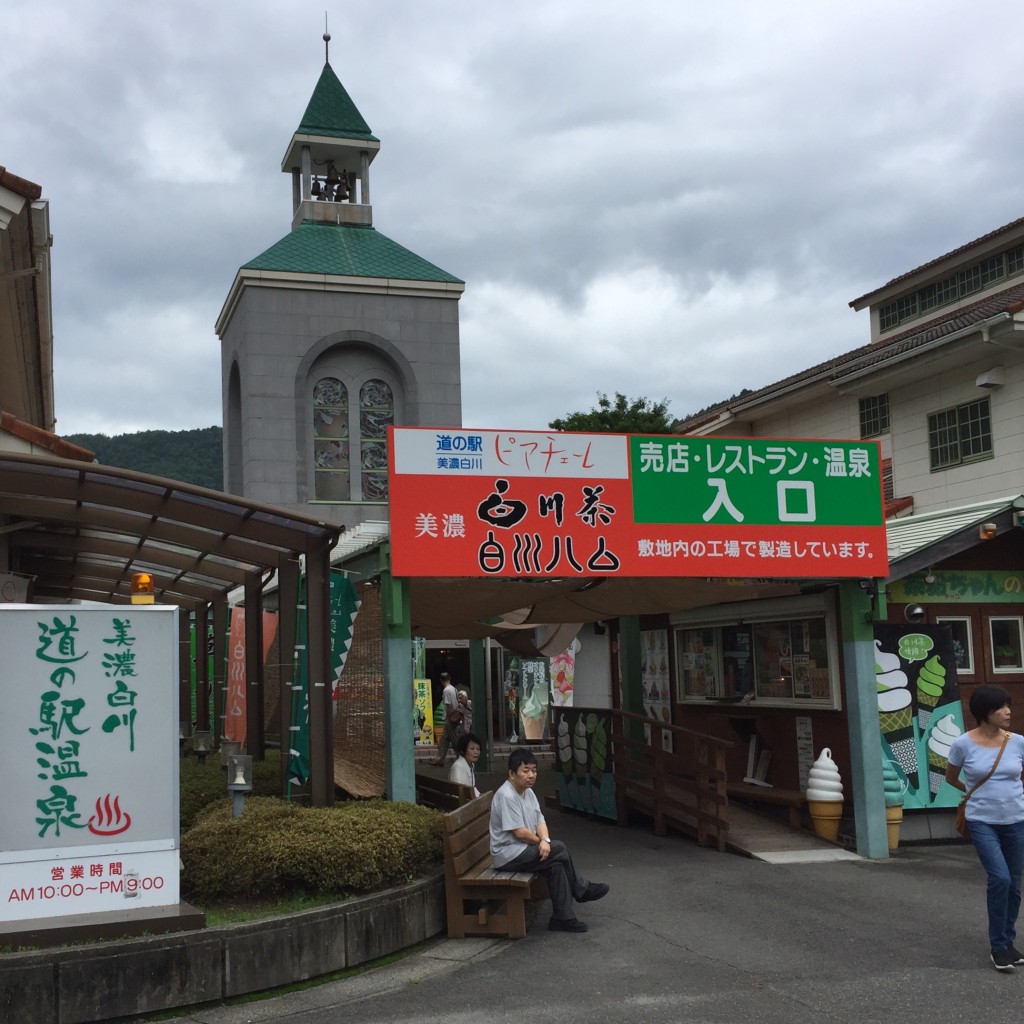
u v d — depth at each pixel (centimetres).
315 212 3050
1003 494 1934
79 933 635
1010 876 702
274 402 2762
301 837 761
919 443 2150
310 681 905
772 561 1087
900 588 1253
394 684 992
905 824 1198
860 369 2164
